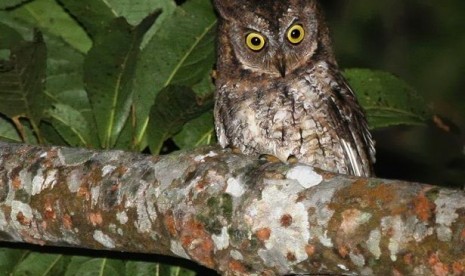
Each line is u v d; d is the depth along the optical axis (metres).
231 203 6.74
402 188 6.10
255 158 6.99
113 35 9.83
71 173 7.60
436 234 5.82
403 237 5.94
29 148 7.98
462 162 12.57
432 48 15.38
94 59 9.98
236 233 6.68
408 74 15.38
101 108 10.23
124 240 7.32
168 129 9.90
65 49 10.93
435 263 5.80
